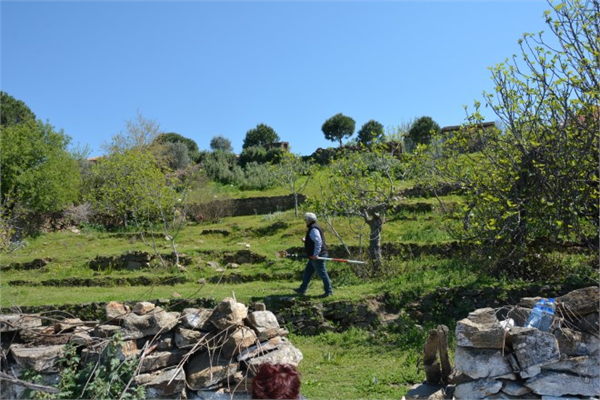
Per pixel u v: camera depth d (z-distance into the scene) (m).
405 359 8.83
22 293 13.38
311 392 7.36
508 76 10.35
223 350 6.05
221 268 15.63
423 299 11.06
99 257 16.66
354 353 9.45
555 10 9.54
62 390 5.66
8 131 24.28
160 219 22.33
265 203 24.98
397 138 15.57
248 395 5.92
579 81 9.34
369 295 11.14
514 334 5.34
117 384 5.68
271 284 13.56
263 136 43.75
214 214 23.98
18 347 6.20
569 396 5.18
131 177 17.98
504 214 10.59
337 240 17.00
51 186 23.66
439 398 5.50
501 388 5.29
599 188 9.52
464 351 5.38
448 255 14.41
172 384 5.78
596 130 9.29
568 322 5.59
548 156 9.98
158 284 14.59
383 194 13.50
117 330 6.12
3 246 18.92
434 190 14.39
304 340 10.38
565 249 12.92
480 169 11.51
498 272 11.91
